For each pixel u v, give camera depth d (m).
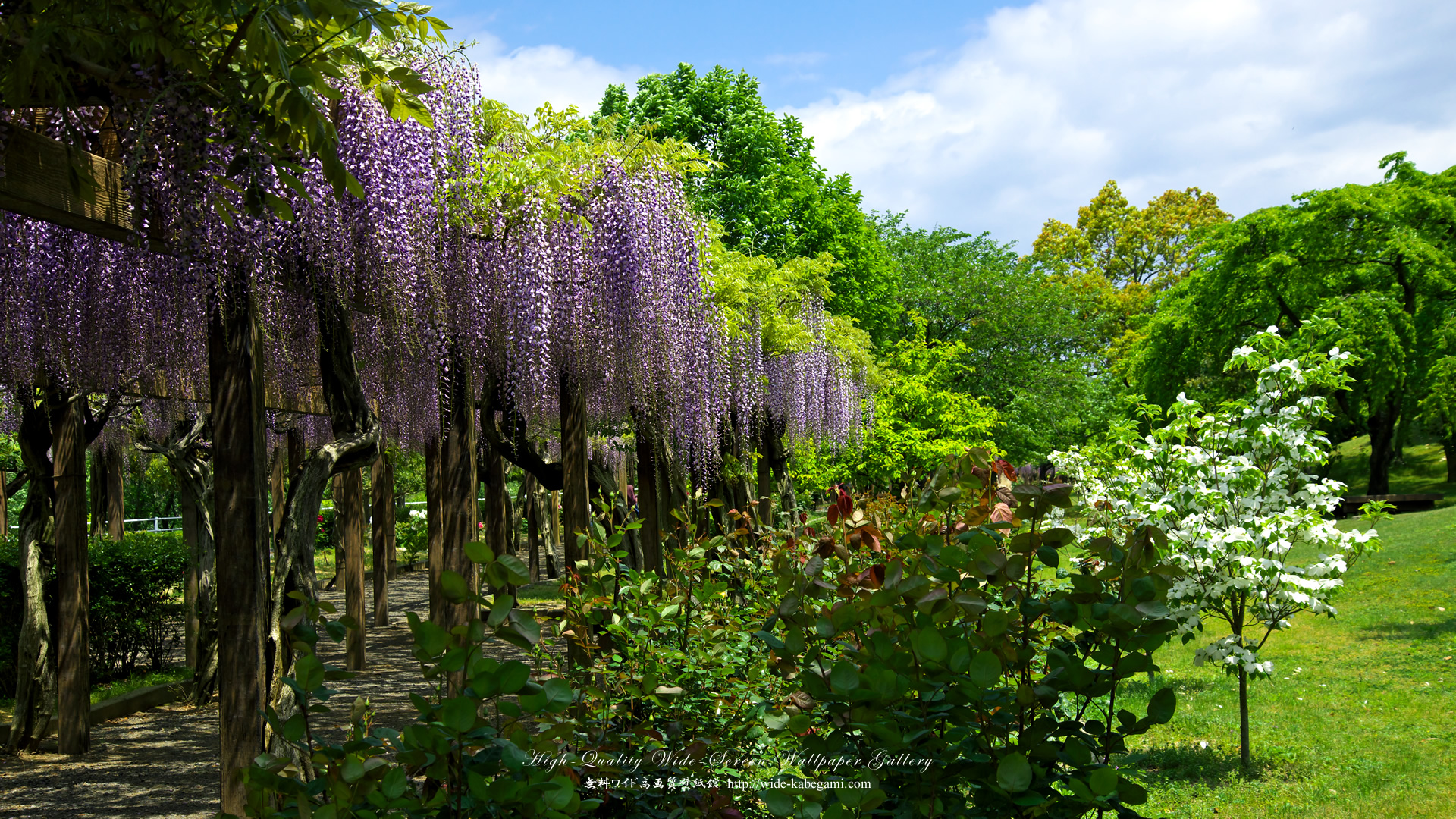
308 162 3.80
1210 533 5.13
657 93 16.41
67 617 6.21
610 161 5.64
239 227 3.41
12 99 2.57
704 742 2.53
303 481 4.04
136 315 4.72
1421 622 9.22
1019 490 2.10
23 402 6.12
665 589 3.40
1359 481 29.19
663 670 2.93
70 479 6.26
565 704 1.80
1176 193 38.91
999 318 30.67
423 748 1.72
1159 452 5.61
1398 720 6.15
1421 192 21.69
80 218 3.05
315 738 1.98
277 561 3.90
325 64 2.72
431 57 4.40
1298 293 22.67
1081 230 40.69
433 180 4.43
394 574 19.25
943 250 32.97
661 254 5.82
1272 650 8.66
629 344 5.68
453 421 5.52
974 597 2.04
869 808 1.81
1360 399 21.16
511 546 17.03
